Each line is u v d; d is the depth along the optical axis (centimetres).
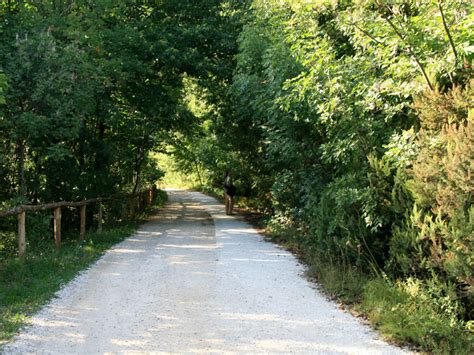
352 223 721
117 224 1546
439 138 560
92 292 694
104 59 1314
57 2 1288
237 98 1450
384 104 712
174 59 1548
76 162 1420
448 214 546
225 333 527
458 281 555
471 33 582
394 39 627
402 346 495
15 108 1041
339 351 479
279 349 482
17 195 1180
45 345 484
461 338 495
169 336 516
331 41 828
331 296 682
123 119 1519
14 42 1055
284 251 1062
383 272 682
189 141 2175
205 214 2073
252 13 1376
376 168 683
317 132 987
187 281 767
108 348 479
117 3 1416
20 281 722
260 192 1792
